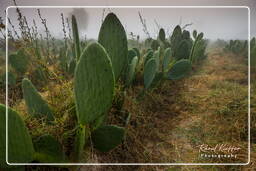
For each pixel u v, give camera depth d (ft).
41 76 5.36
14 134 2.19
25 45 4.31
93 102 2.56
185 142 4.44
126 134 4.11
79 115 2.59
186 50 7.85
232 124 4.85
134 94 5.15
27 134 2.28
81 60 2.39
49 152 2.73
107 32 3.34
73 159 3.02
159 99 5.92
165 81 6.68
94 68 2.44
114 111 4.14
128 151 3.93
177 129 4.88
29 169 2.92
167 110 5.69
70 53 7.08
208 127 4.89
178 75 6.31
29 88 3.19
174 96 6.47
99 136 3.10
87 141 3.43
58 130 3.09
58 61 6.73
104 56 2.44
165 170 3.74
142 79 5.77
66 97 3.84
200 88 7.11
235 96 6.08
